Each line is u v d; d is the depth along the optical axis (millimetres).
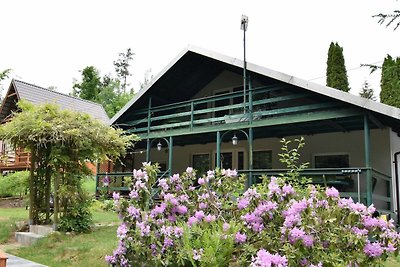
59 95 21953
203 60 12000
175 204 3793
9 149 9328
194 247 3309
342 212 3227
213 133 11148
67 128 8062
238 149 12930
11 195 16219
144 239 3471
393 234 3197
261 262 2691
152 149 15219
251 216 3410
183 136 12047
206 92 13484
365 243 3094
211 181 4156
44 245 7004
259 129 10805
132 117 13844
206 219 3602
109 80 48594
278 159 11914
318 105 9133
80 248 6441
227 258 3264
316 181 9180
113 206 3779
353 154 10570
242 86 12461
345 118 8891
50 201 9016
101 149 8609
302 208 3162
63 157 7977
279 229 3268
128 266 3578
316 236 3111
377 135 10172
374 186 9969
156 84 12578
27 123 8039
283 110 9672
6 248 7273
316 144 11297
